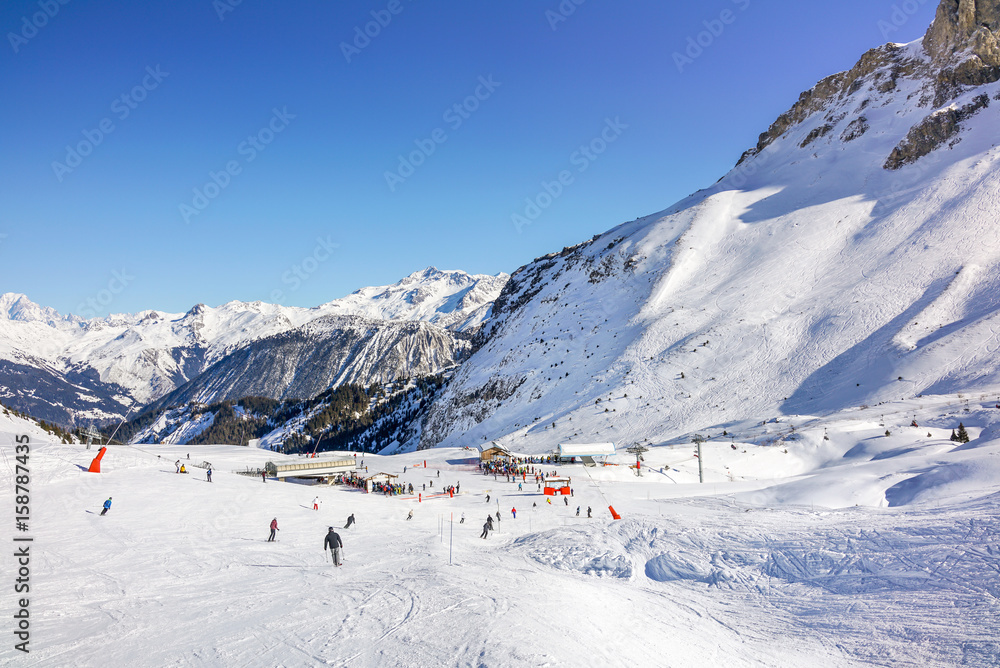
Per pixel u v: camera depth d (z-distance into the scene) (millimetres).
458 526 40875
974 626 18094
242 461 79312
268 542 31391
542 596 21328
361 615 18562
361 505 48312
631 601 23234
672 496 54312
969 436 62406
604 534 32625
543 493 57656
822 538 27406
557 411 115062
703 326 122250
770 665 17812
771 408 90500
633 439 93125
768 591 24219
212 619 18328
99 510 36719
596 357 131875
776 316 115875
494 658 14984
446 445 132625
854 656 18109
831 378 92625
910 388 80938
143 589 21844
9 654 15359
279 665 14719
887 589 21953
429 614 18562
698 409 96438
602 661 16000
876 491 39750
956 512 27688
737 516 35250
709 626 21188
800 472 67250
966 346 84125
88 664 14781
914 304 101750
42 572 23672
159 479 50531
